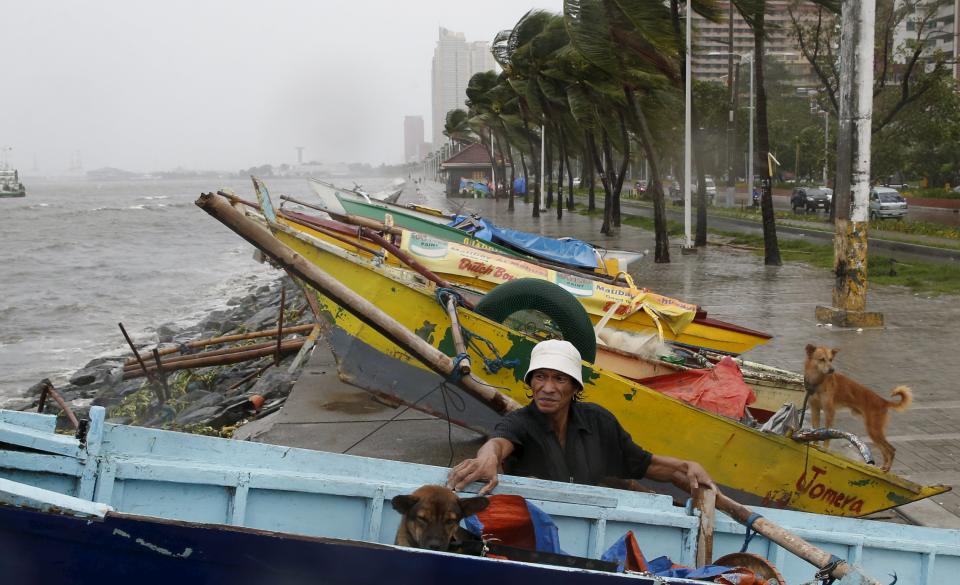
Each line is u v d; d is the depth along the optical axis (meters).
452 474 4.44
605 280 12.46
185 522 3.27
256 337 15.04
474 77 72.44
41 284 35.06
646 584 3.78
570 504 4.81
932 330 15.91
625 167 41.75
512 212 61.78
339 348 8.51
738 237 35.88
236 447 4.57
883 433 8.54
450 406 8.28
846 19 16.28
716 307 18.62
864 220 16.28
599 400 7.34
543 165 61.84
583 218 53.84
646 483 7.16
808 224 44.75
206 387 14.80
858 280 16.34
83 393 16.44
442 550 3.83
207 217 87.25
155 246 53.94
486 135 93.00
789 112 78.25
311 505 4.55
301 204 13.91
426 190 115.56
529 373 4.79
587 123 39.81
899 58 46.75
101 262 43.69
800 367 12.85
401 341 5.97
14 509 3.11
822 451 7.04
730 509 4.72
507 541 4.61
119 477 4.16
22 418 4.27
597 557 4.88
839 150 16.42
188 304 30.19
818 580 4.23
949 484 8.24
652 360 9.31
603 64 27.83
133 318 27.11
